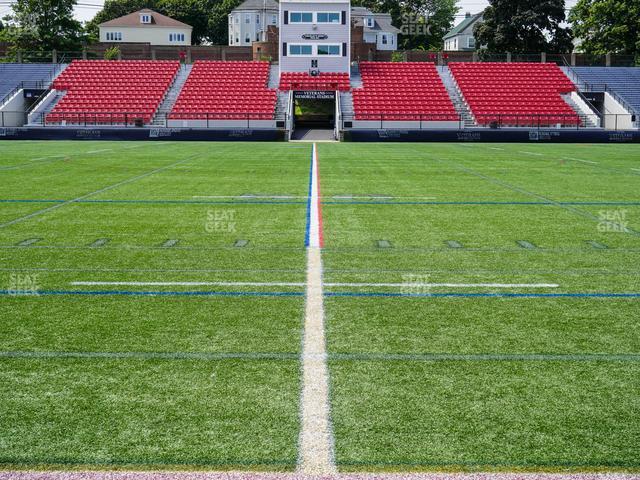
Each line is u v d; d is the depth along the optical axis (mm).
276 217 10594
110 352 4742
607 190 14172
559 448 3420
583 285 6633
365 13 77188
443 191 13906
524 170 18625
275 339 5027
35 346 4855
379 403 3941
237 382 4234
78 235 9062
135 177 16125
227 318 5527
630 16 54594
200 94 40938
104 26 81375
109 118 37906
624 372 4422
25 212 10914
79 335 5094
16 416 3760
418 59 56594
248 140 35250
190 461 3287
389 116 38344
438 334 5156
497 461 3293
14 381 4238
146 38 81750
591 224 10094
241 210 11273
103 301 6008
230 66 44625
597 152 26594
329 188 14320
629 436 3549
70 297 6129
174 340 4996
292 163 20641
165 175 16656
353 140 35094
